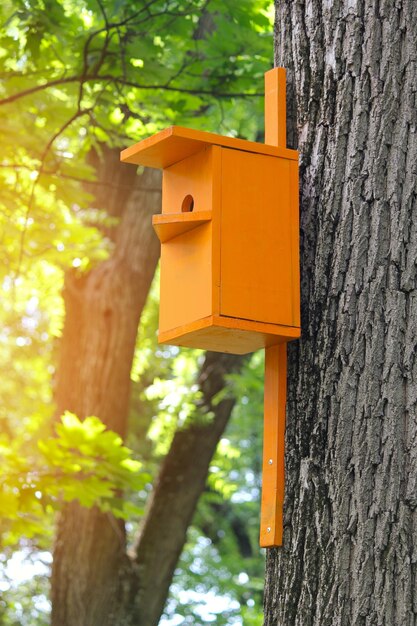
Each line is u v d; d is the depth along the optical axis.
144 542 10.98
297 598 3.84
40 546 14.83
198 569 19.58
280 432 4.06
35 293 12.49
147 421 16.56
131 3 7.79
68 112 8.45
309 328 4.07
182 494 11.16
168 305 4.41
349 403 3.87
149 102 8.52
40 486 8.07
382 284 3.91
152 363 15.41
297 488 3.94
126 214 11.23
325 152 4.17
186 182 4.39
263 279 4.12
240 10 8.16
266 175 4.21
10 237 9.38
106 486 8.22
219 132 9.05
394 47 4.09
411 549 3.66
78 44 7.94
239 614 17.95
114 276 11.02
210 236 4.12
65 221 9.96
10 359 15.25
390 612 3.63
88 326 10.89
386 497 3.72
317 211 4.15
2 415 14.77
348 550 3.75
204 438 11.34
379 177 4.00
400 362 3.82
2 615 14.67
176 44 8.73
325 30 4.26
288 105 4.34
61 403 10.81
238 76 8.41
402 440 3.76
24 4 7.50
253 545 22.30
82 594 10.45
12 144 8.43
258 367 14.12
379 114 4.05
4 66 8.05
